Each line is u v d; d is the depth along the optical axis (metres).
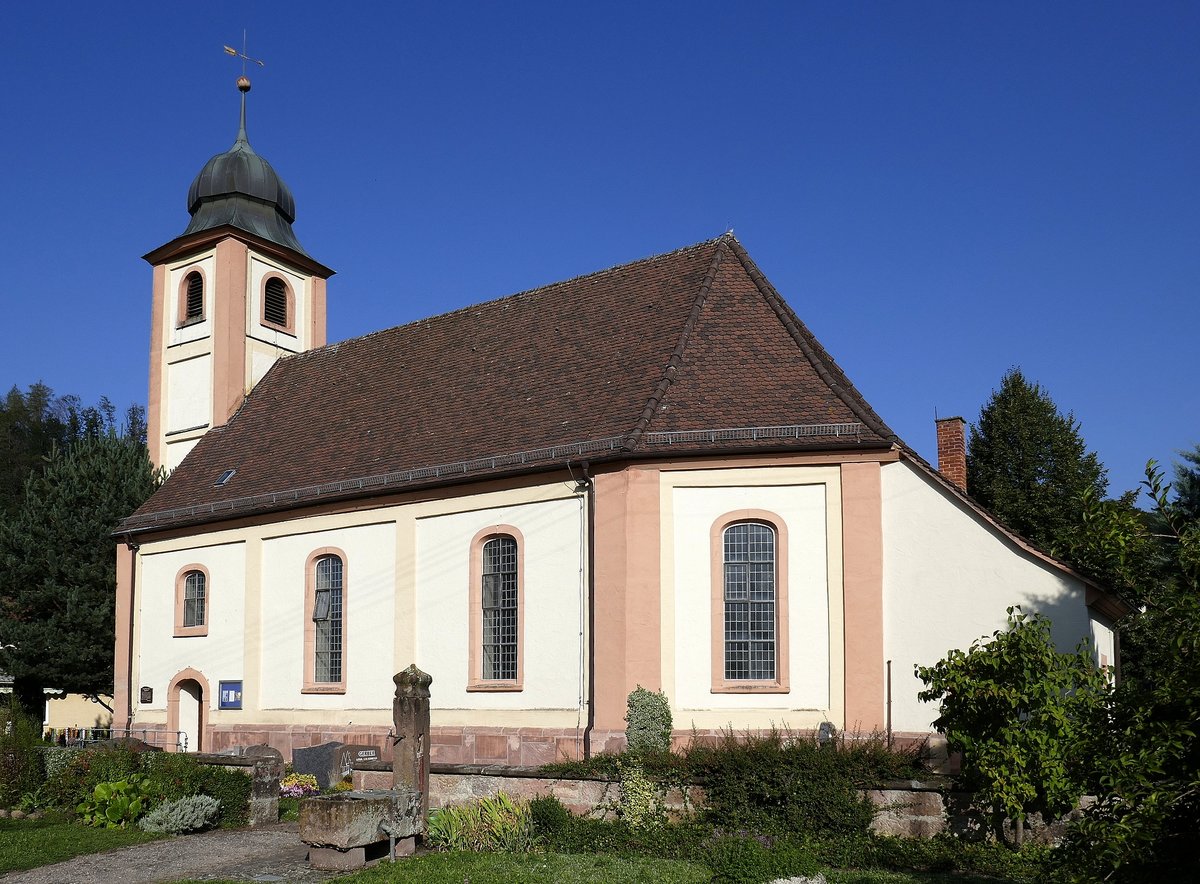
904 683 20.36
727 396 22.27
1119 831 7.75
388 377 31.06
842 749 17.25
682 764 17.61
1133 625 21.81
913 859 15.10
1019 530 41.72
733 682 20.97
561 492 22.94
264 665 28.38
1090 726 8.77
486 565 24.30
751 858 13.40
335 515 27.27
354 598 26.56
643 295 26.61
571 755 21.89
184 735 30.47
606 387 24.11
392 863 15.61
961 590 20.66
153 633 31.58
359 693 26.08
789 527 21.17
